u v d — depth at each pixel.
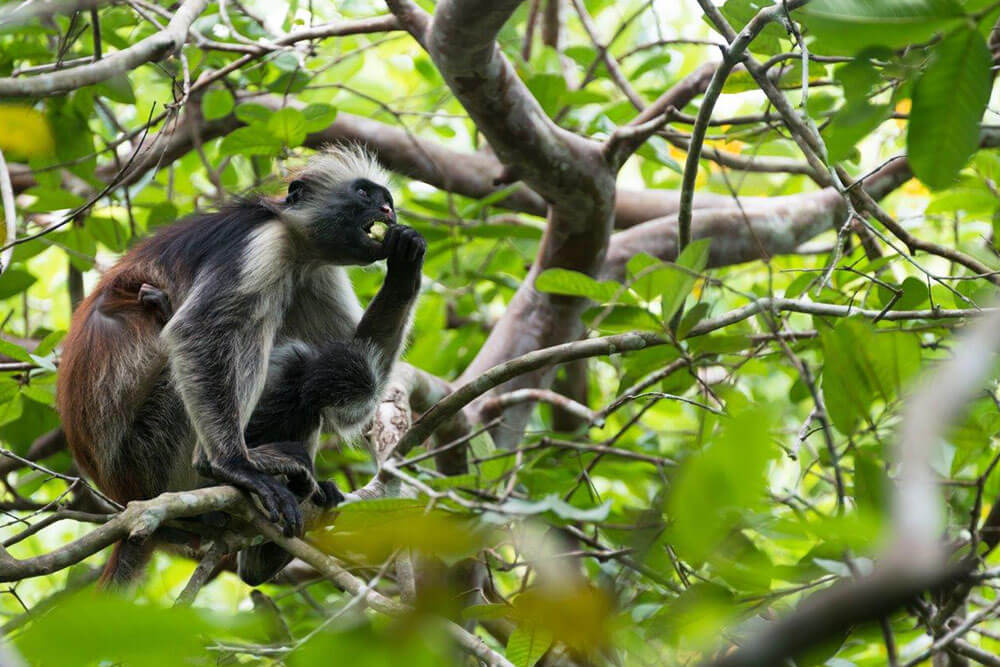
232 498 8.12
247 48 12.41
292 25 14.20
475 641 6.48
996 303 9.59
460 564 9.67
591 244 13.58
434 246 14.78
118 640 2.62
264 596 8.20
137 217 16.47
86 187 14.84
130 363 10.27
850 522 4.55
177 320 9.80
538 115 11.97
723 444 3.33
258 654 6.09
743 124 12.54
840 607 2.65
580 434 12.40
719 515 3.96
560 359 9.10
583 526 10.57
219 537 8.81
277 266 10.35
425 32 11.33
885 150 15.52
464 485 8.35
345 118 15.76
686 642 6.95
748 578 6.49
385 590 11.67
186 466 10.33
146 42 8.73
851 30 4.60
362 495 9.49
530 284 14.21
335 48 16.95
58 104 12.27
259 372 9.93
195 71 13.84
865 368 6.48
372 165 11.91
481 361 13.93
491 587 8.84
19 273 11.62
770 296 8.41
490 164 16.39
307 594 11.16
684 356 8.85
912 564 2.64
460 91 11.36
